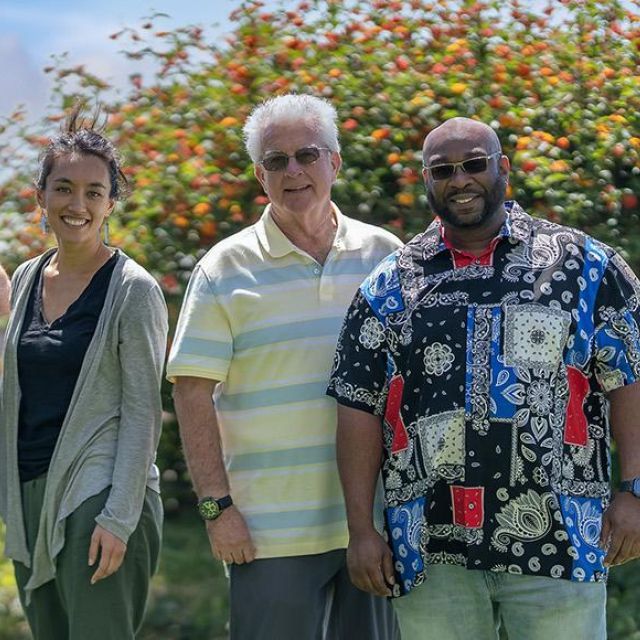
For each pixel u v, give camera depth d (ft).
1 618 19.65
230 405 14.32
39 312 14.26
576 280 12.90
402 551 13.07
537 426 12.59
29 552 14.19
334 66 22.70
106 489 13.93
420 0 23.85
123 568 14.10
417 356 12.98
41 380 14.05
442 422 12.80
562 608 12.63
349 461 13.35
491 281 12.94
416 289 13.16
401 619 13.32
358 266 14.48
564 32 24.03
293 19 23.99
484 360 12.74
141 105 24.36
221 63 24.11
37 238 22.11
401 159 21.35
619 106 22.36
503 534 12.62
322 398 14.08
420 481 12.95
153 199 21.84
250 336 14.11
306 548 14.08
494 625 13.17
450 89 21.94
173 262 21.61
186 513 23.71
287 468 14.07
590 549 12.70
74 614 13.96
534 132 21.25
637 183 22.18
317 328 14.14
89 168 14.12
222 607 20.35
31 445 14.08
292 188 14.08
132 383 14.03
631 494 12.84
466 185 13.03
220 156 22.29
